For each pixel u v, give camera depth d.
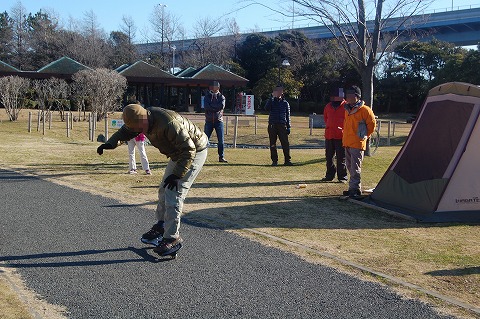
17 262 4.95
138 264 5.04
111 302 4.13
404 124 38.66
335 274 4.93
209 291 4.44
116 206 7.43
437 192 7.47
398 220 7.25
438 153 7.70
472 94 7.46
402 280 4.81
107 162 12.16
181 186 5.23
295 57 52.00
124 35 66.38
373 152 15.73
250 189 9.21
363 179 10.55
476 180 7.58
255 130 28.28
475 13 48.88
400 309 4.19
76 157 12.98
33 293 4.23
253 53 55.28
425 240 6.23
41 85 31.64
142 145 10.25
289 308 4.16
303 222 6.93
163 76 39.62
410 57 50.06
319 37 56.22
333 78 50.53
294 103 53.41
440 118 7.81
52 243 5.57
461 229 6.82
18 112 29.17
